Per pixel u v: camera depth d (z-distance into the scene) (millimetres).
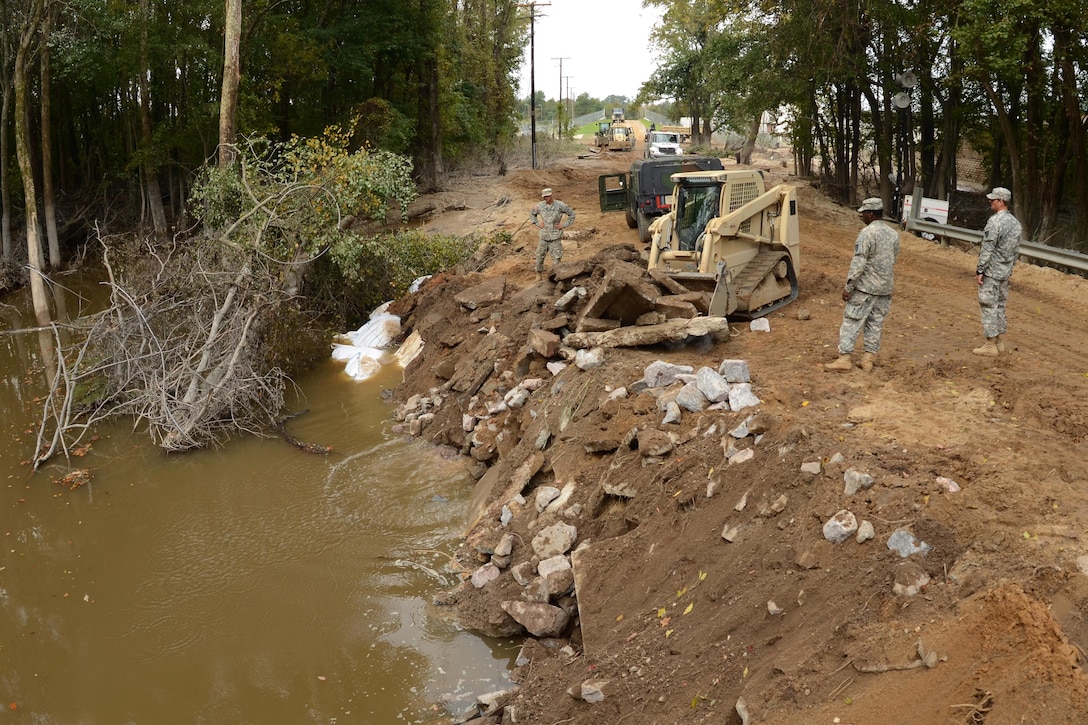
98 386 12984
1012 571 4316
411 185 15836
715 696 4695
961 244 18406
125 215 29078
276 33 25734
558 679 5688
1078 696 3426
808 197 25219
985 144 24516
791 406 7227
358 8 30000
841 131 26641
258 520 8867
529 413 9594
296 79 27656
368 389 12930
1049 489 5188
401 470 9906
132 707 6160
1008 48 15852
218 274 12195
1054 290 13547
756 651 4777
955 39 16766
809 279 13312
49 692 6359
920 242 18438
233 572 7887
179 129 25984
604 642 5762
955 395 7402
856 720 3910
